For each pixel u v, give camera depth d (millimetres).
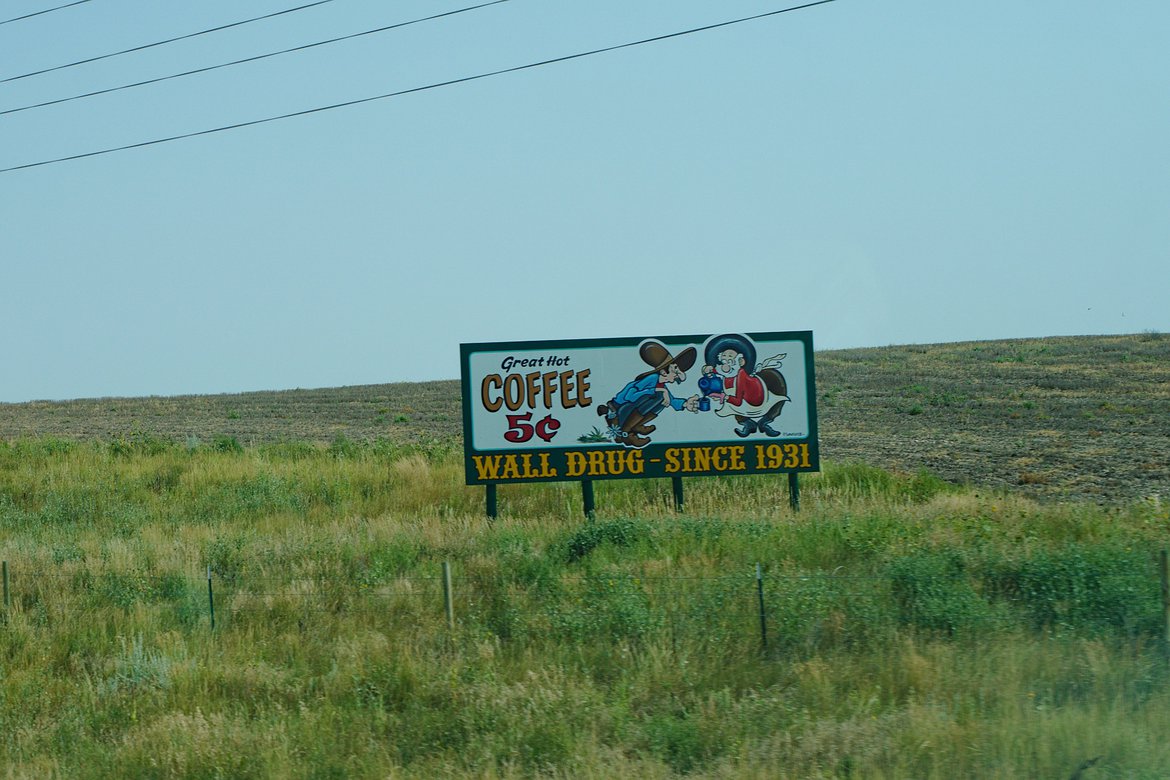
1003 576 14578
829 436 42781
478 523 22203
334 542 19781
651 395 24219
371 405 73000
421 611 14805
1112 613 12758
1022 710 9648
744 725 9789
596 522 19781
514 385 24219
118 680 12672
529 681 11477
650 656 11984
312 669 12914
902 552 15883
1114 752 8461
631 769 8906
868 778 8383
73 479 30906
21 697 12492
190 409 74250
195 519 25719
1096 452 35438
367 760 9539
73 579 18031
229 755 9727
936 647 11789
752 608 13422
